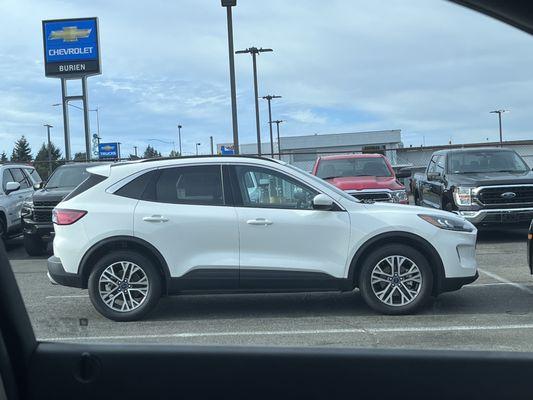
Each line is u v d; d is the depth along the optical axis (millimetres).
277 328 5895
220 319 6344
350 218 6293
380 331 5676
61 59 28156
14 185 13305
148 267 6258
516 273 8852
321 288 6312
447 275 6328
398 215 6332
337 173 12672
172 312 6703
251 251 6238
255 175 6461
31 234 12117
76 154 48062
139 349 3271
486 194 12016
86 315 6535
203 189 6398
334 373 3219
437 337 5379
